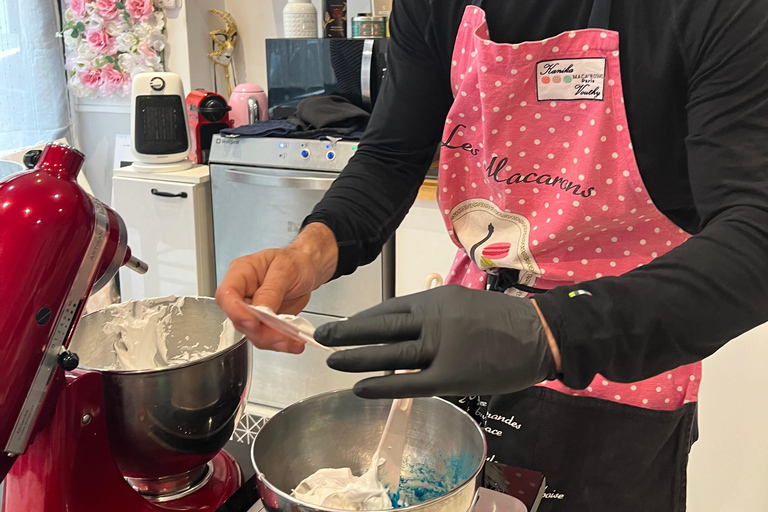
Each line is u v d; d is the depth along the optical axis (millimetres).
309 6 2402
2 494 612
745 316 504
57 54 2611
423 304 493
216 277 2293
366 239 857
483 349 469
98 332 813
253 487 649
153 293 2324
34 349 530
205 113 2328
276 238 2145
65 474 570
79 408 576
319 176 2037
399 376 468
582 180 808
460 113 870
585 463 898
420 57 900
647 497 890
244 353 682
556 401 893
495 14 804
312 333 496
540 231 864
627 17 723
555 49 770
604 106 762
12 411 522
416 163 939
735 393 1613
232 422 687
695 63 649
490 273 928
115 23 2510
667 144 746
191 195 2176
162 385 600
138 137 2227
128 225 2277
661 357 501
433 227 1930
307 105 2184
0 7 2432
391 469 670
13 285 517
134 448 619
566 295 505
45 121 2615
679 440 875
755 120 560
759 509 1662
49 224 531
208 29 2641
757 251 504
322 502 625
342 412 720
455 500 529
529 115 815
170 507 644
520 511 638
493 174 862
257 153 2107
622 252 859
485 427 943
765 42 561
